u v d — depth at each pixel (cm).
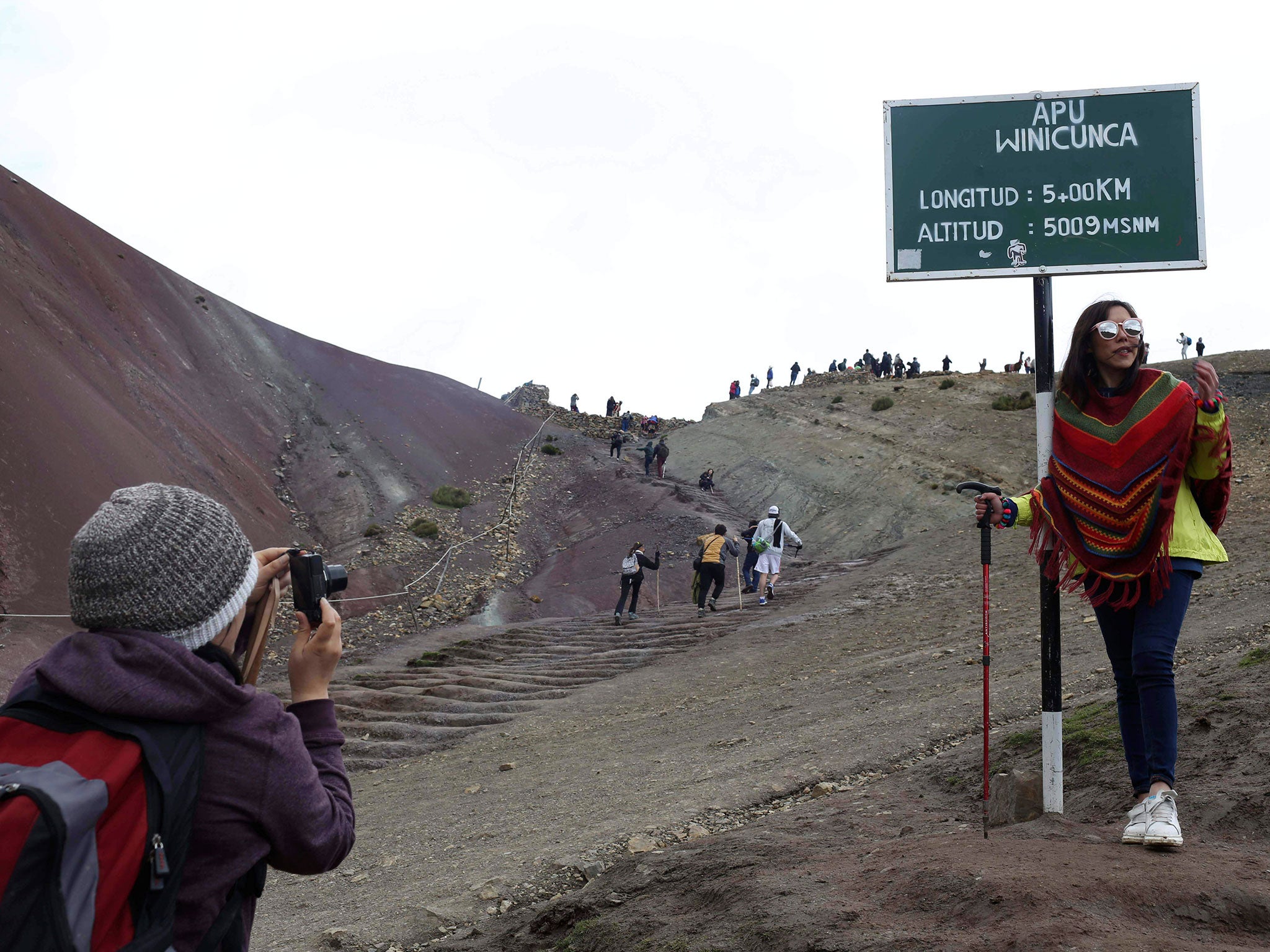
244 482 3341
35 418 2305
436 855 588
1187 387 321
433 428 4534
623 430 5709
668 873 392
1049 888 257
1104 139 409
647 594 2528
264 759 144
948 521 2611
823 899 300
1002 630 1213
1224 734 437
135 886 129
